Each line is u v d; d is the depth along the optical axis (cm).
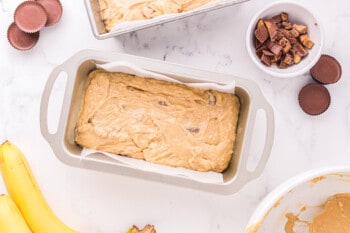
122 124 93
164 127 93
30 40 100
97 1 95
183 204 100
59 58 101
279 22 96
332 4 101
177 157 93
